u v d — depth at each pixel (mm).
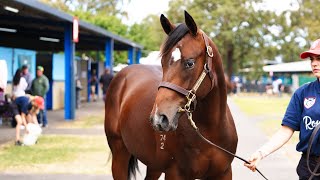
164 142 3986
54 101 21547
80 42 24656
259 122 17641
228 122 4078
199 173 3926
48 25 16547
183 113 3604
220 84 3869
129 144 4793
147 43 45375
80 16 41094
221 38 54000
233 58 56812
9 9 12492
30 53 19656
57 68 21859
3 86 6742
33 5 12031
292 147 11234
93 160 8906
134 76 5301
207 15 54062
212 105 3834
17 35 20406
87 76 29062
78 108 23000
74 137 12164
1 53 16594
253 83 54719
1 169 8008
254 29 54219
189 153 3857
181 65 3494
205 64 3607
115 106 5391
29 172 7785
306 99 3492
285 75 56344
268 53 56750
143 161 4613
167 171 4086
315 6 54594
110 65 23188
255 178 7477
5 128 13969
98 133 13055
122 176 5395
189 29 3572
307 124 3463
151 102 4438
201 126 3867
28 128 10805
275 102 33250
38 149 10117
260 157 3652
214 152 3902
